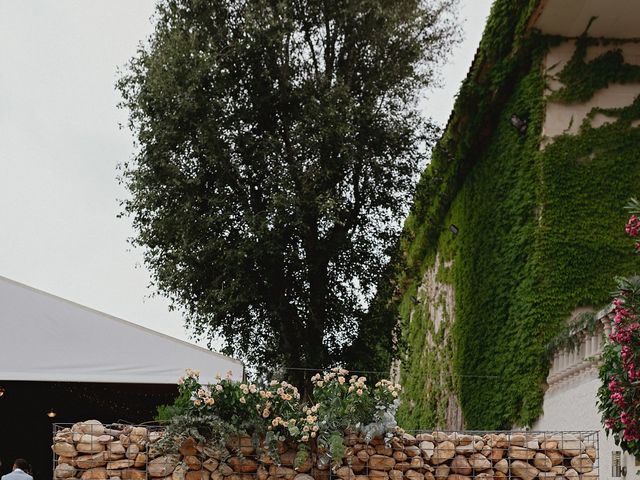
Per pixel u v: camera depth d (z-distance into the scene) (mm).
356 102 18953
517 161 16312
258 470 7832
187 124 17938
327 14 19172
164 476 7730
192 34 18250
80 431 7797
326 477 7910
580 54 15781
